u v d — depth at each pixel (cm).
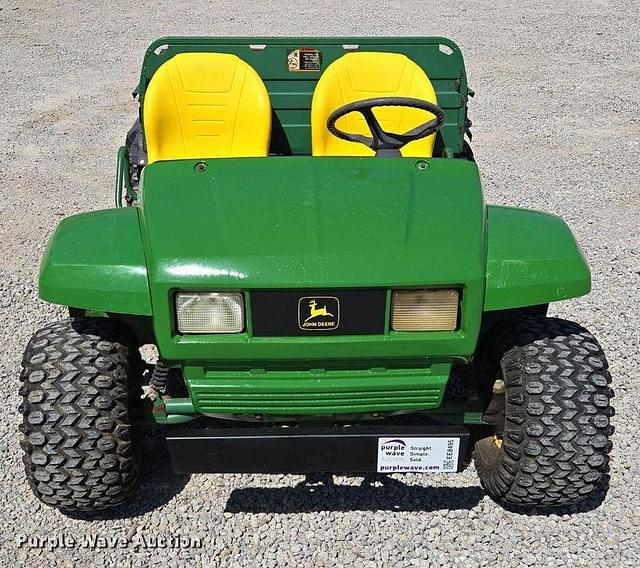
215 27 931
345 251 225
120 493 265
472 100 716
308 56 367
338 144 359
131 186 371
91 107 693
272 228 231
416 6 1036
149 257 228
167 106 354
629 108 702
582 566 264
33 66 801
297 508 288
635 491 292
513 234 245
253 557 269
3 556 268
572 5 1048
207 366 237
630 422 326
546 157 600
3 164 581
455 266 225
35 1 1055
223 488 296
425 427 253
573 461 249
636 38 907
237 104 359
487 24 957
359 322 227
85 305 231
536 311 278
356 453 253
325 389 238
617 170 579
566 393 247
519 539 274
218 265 221
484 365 275
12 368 360
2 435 320
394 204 241
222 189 245
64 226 251
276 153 388
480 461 288
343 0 1062
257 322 226
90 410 246
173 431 251
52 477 254
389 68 356
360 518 283
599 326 391
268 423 280
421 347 230
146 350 372
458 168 258
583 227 493
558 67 810
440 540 274
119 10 1015
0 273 438
